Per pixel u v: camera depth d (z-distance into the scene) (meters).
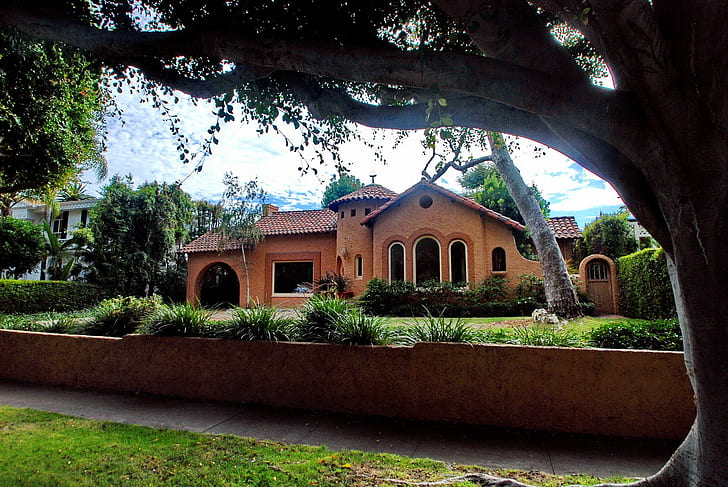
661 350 5.12
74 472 3.89
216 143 4.44
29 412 5.84
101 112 9.48
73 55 5.12
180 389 6.68
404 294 16.91
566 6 2.64
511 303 15.74
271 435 4.90
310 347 6.07
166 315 7.42
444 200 18.64
